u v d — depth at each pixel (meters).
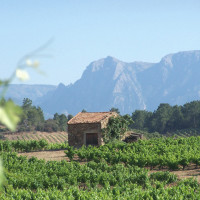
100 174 58.16
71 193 43.12
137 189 44.97
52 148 130.12
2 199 40.50
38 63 3.81
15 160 79.50
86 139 116.12
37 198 42.56
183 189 44.34
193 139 117.56
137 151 93.06
